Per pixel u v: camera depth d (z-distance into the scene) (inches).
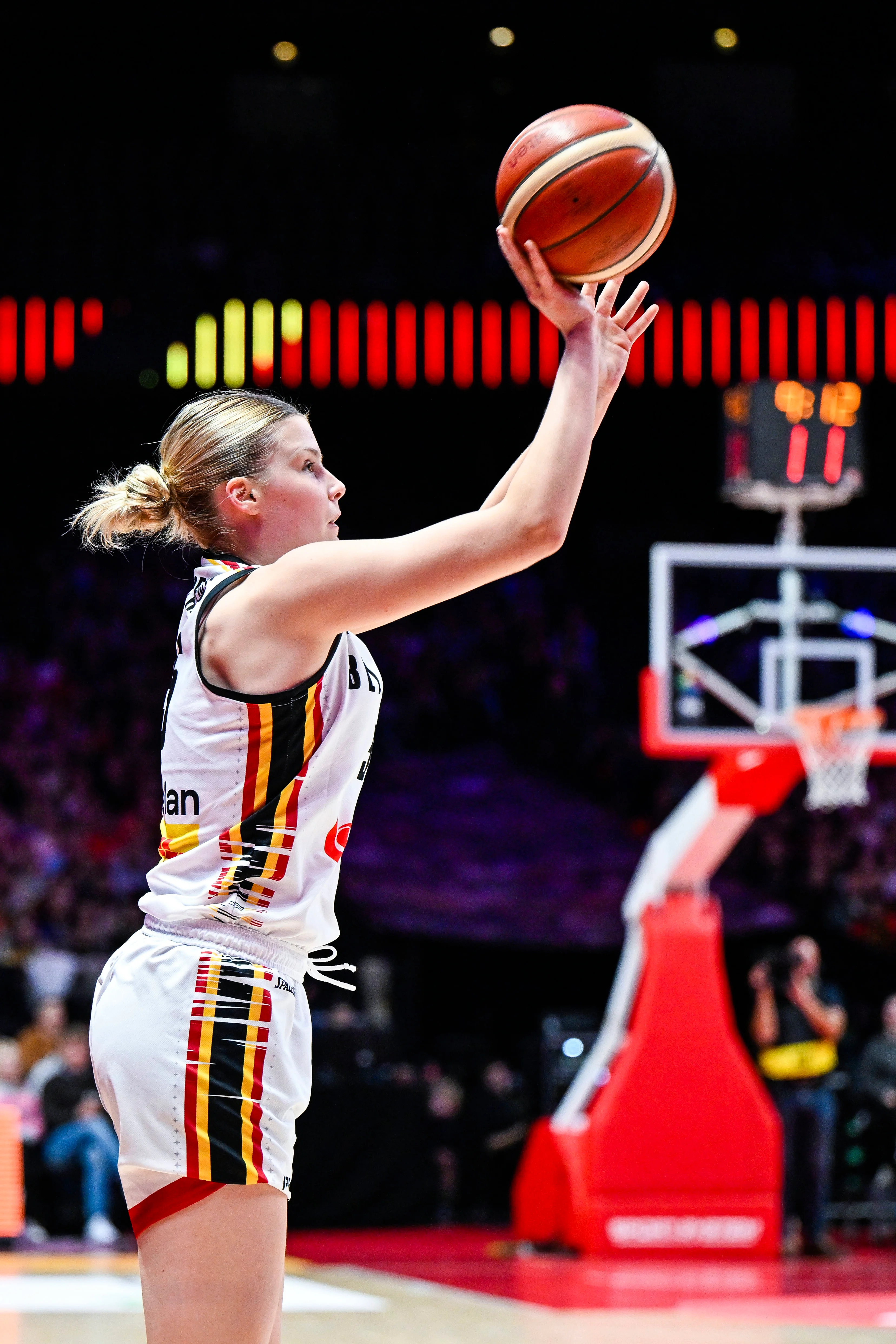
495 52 1034.1
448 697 1163.9
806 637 733.9
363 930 976.9
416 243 1065.5
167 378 1027.9
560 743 1162.6
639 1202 618.8
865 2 970.7
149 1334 156.7
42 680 1132.5
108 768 1087.6
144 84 1058.7
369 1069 809.5
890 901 1031.0
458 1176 837.2
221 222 1055.0
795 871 1054.4
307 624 155.7
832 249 1075.3
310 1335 410.9
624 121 171.5
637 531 1229.1
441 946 1027.9
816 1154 647.1
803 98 1090.7
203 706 160.4
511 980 1034.1
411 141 1095.6
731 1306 480.1
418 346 1048.2
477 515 154.3
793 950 661.9
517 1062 1023.0
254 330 1035.9
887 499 1214.9
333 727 162.1
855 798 598.9
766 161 1080.8
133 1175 159.0
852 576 1093.8
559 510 151.8
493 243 1071.6
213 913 160.2
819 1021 655.1
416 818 1049.5
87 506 177.6
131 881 1011.9
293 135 1080.8
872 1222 813.9
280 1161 158.9
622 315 175.2
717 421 1213.1
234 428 173.2
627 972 658.8
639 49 1039.6
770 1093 669.9
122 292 1033.5
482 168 1093.1
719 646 828.0
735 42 1032.8
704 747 600.1
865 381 1061.8
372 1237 749.9
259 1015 158.9
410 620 1187.9
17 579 1176.2
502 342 1051.9
